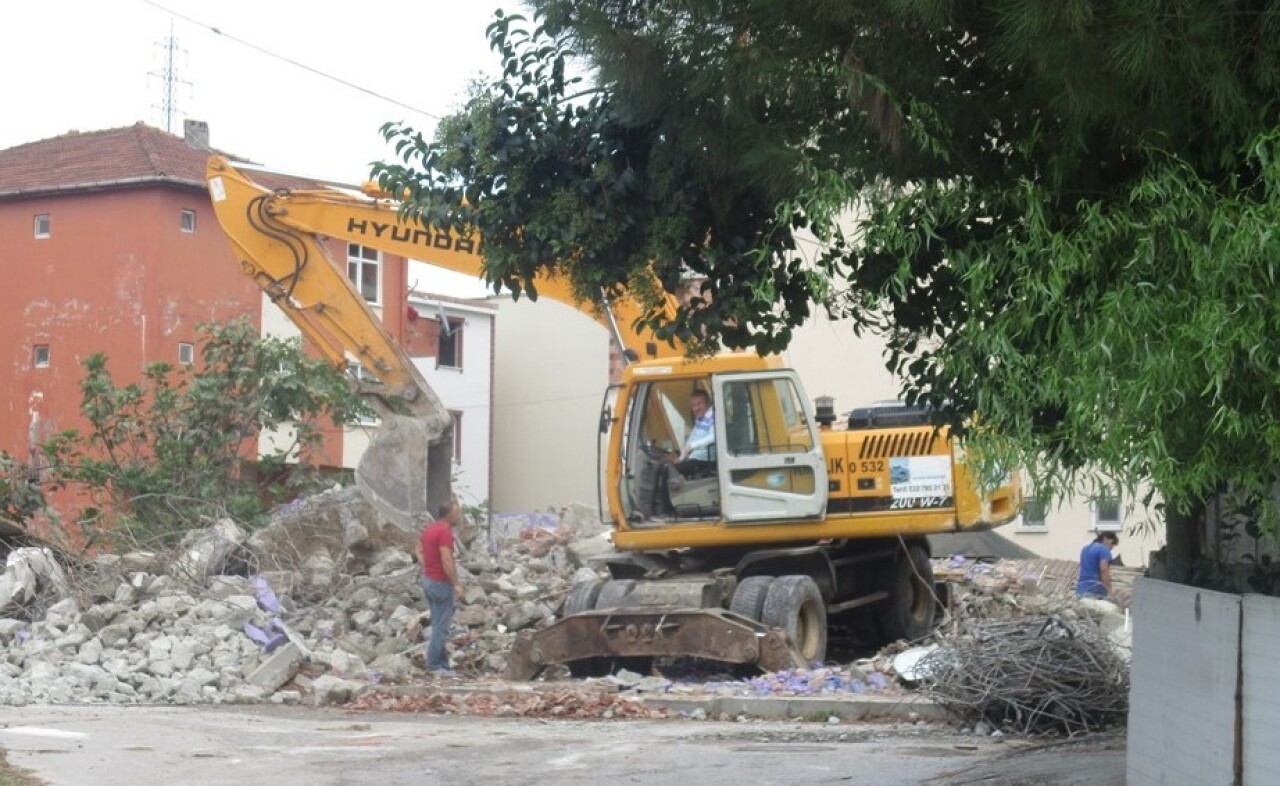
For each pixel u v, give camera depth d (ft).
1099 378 20.02
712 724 43.96
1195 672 24.90
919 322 27.58
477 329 167.43
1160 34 21.53
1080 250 21.45
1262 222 18.98
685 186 29.14
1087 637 40.50
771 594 53.47
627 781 32.55
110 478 74.33
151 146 137.59
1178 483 19.83
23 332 136.15
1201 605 24.70
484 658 56.85
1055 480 21.83
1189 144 22.65
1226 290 19.43
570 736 40.83
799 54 25.70
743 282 29.07
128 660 51.26
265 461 81.61
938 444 58.59
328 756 36.47
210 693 49.52
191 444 77.71
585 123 30.25
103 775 32.68
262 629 54.44
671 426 58.08
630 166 30.04
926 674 44.14
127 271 132.98
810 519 57.06
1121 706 39.11
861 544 62.90
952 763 34.14
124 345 132.46
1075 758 33.27
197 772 33.63
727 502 56.70
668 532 57.21
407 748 37.99
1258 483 20.49
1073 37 21.76
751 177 27.35
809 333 119.55
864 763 34.58
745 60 25.81
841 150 25.61
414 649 56.85
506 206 30.73
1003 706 39.99
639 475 57.82
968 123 24.67
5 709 45.52
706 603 53.93
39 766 33.35
